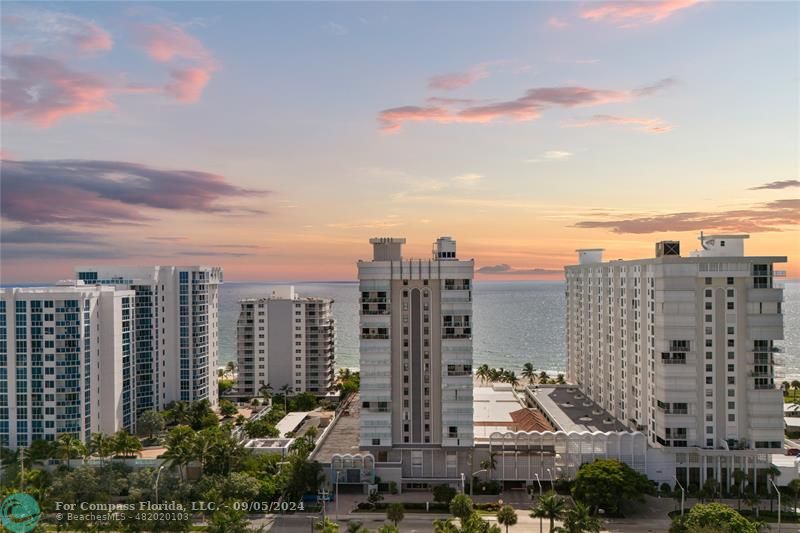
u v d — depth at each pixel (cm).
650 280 15125
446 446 14312
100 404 17488
